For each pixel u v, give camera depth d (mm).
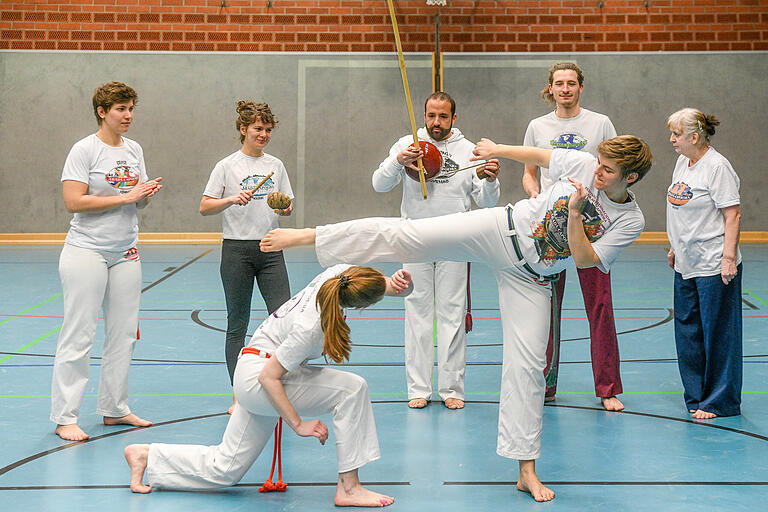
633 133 13133
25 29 12820
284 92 13062
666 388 5047
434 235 3293
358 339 6465
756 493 3352
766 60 13000
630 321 7156
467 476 3586
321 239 3346
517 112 13102
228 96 13031
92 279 4066
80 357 4070
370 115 13102
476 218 3312
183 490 3398
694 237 4457
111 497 3299
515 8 12992
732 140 13109
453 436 4145
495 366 5645
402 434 4176
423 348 4707
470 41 13047
